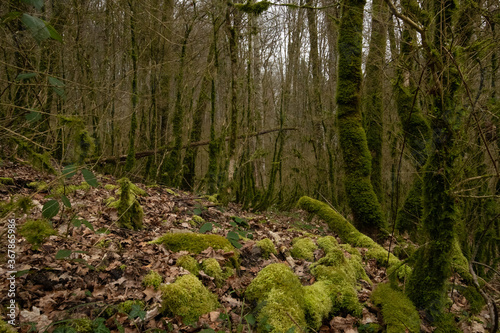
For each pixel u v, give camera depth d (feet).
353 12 17.33
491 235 13.99
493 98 12.03
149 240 11.33
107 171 25.25
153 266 9.04
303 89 33.09
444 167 7.23
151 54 25.29
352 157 17.93
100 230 10.86
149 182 22.61
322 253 12.28
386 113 26.32
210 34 24.54
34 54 15.29
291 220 24.32
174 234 11.03
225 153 25.07
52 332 5.57
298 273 10.27
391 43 19.56
